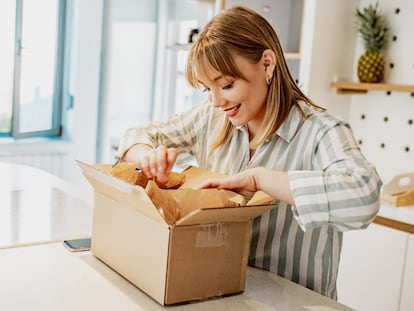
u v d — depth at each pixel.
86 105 3.87
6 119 3.76
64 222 1.56
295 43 2.99
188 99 3.89
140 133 1.51
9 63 3.68
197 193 1.11
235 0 3.15
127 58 3.97
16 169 2.28
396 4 2.85
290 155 1.33
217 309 1.07
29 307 1.00
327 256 1.34
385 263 2.42
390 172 2.89
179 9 3.92
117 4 3.84
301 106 1.34
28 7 3.68
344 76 3.01
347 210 1.08
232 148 1.45
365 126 3.05
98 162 4.01
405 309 2.36
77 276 1.17
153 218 1.07
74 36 3.82
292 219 1.34
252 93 1.26
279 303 1.13
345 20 2.95
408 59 2.82
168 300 1.05
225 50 1.19
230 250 1.13
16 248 1.32
